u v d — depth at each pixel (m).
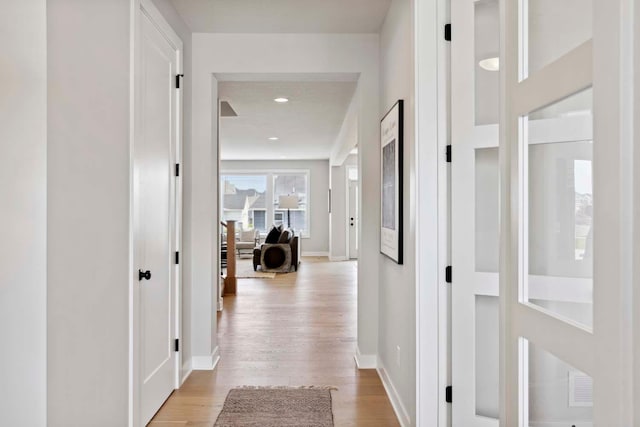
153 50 2.76
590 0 1.06
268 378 3.44
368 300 3.69
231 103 5.84
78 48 1.83
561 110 1.19
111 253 2.12
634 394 0.83
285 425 2.66
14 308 1.59
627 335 0.85
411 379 2.38
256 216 12.83
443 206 2.30
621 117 0.86
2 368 1.58
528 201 1.35
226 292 6.89
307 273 9.30
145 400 2.62
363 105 3.70
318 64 3.70
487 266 2.20
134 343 2.34
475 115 2.20
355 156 12.02
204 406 2.92
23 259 1.59
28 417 1.60
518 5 1.35
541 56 1.27
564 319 1.15
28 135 1.59
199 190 3.67
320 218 12.85
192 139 3.66
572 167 1.16
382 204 3.41
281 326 5.02
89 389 1.92
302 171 12.76
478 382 2.21
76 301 1.81
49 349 1.63
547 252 1.26
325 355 4.01
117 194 2.19
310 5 3.17
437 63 2.31
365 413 2.84
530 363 1.33
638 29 0.82
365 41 3.71
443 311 2.29
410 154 2.42
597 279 0.95
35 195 1.60
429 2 2.31
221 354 4.03
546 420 1.24
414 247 2.33
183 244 3.43
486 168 2.19
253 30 3.62
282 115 6.58
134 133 2.34
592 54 0.98
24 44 1.58
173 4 3.15
